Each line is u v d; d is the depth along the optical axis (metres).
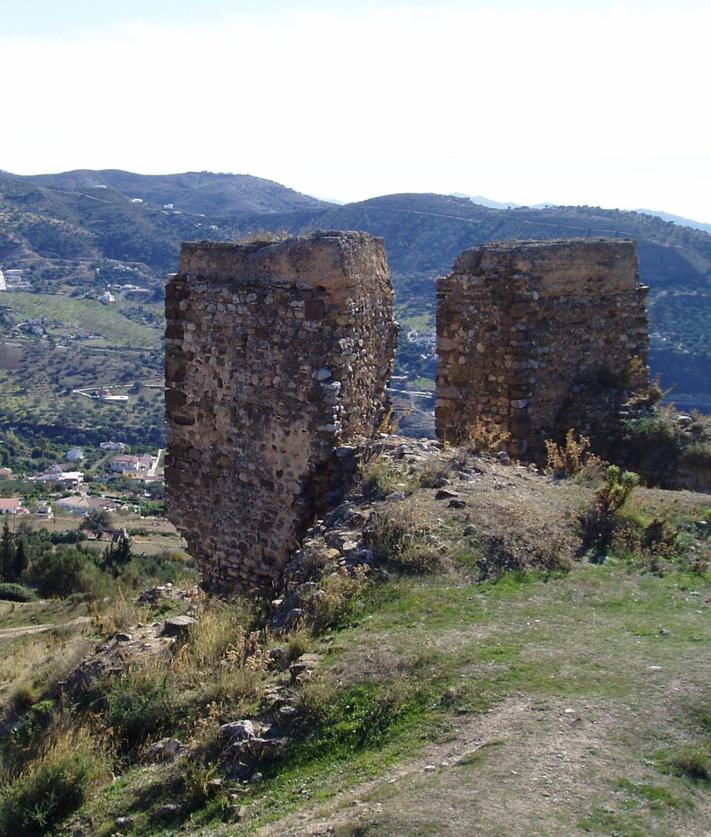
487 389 14.30
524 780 5.39
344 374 11.44
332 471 11.36
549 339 14.23
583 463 13.06
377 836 5.02
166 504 12.98
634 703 6.28
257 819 5.90
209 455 12.47
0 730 9.52
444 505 10.04
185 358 12.52
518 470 11.85
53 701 9.57
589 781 5.37
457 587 8.67
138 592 19.56
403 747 6.20
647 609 8.22
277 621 8.88
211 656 8.63
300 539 11.57
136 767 7.43
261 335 11.70
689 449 13.68
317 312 11.19
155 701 7.99
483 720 6.26
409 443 11.94
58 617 23.64
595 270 14.80
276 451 11.75
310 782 6.20
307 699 6.94
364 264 11.92
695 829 4.96
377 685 6.98
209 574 12.71
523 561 9.15
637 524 10.10
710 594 8.62
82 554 35.09
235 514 12.29
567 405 14.57
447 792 5.34
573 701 6.33
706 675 6.64
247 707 7.36
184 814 6.45
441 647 7.34
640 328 15.56
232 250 11.97
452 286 14.64
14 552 36.72
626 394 14.97
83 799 7.20
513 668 6.90
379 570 8.91
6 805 7.18
